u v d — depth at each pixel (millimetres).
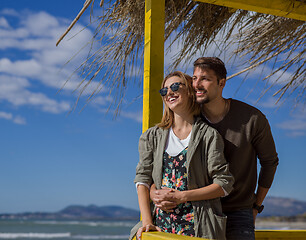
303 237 3102
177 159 2225
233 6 3111
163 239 1742
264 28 4223
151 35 2764
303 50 4172
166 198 2111
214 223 2094
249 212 2494
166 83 2352
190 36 3959
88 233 70000
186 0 3672
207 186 2137
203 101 2320
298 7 3223
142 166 2350
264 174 2693
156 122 2695
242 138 2412
